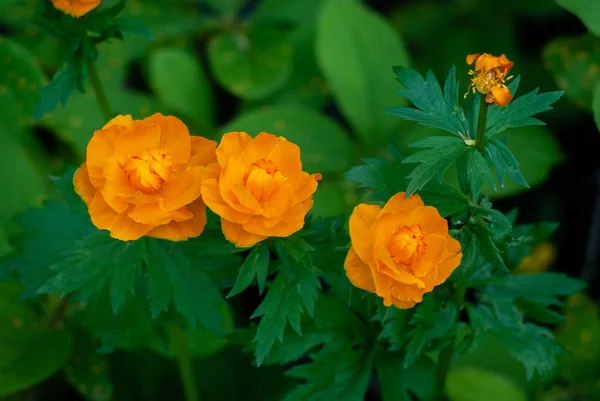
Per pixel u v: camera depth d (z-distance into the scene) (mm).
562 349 773
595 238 970
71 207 781
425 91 732
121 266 767
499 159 722
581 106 934
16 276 813
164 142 731
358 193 943
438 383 807
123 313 821
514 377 886
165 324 819
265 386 938
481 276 779
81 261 766
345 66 965
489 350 891
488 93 704
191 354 875
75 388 946
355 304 787
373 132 964
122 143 723
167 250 769
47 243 807
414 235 709
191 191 722
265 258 731
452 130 727
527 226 781
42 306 903
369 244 713
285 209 709
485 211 726
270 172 710
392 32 981
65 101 780
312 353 779
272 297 732
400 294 715
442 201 733
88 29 774
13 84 958
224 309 876
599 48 938
